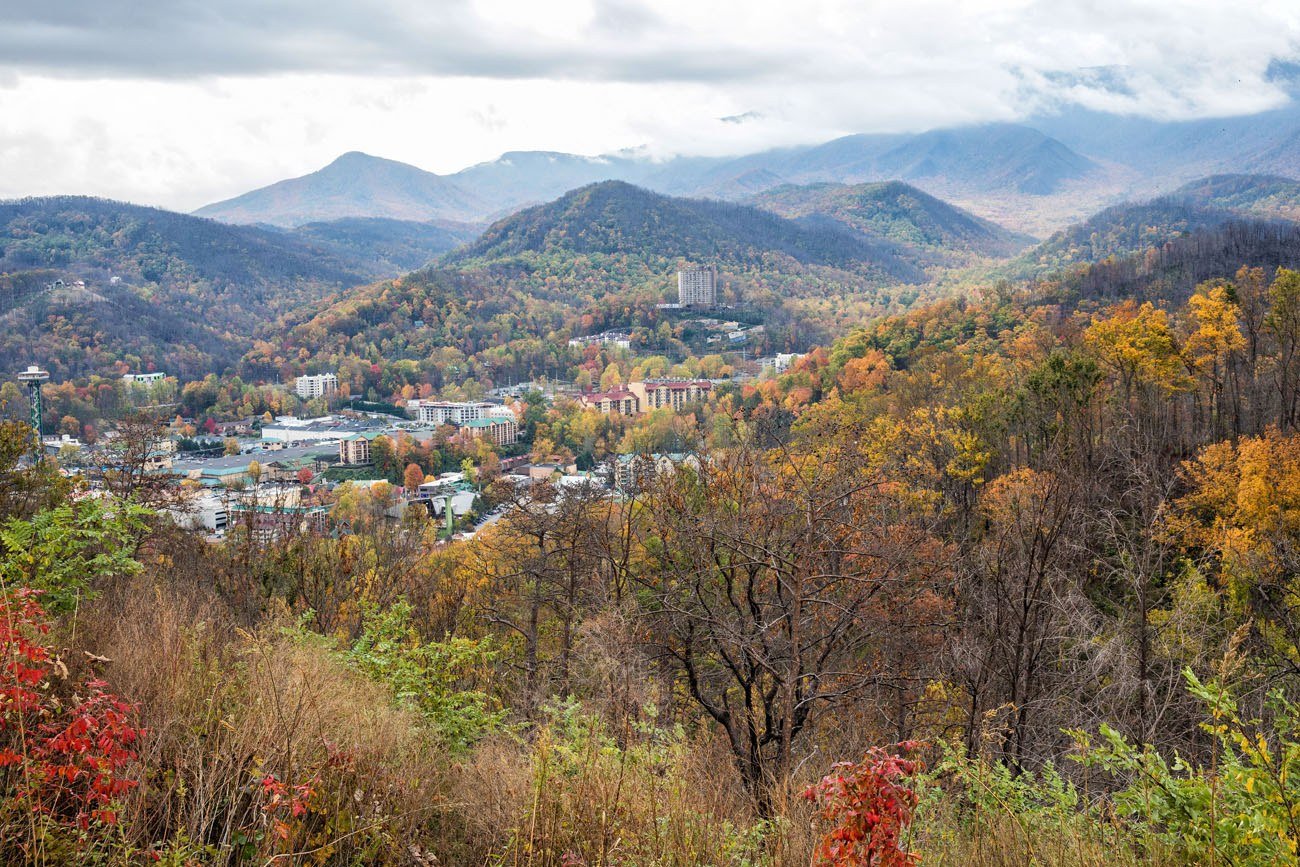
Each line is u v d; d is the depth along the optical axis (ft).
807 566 34.91
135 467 71.77
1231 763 14.40
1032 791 18.57
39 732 13.65
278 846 13.46
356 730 18.66
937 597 48.08
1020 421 104.73
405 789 17.03
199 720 16.92
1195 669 35.35
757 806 20.95
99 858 12.44
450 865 16.03
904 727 46.98
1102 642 43.47
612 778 17.80
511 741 23.76
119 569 21.93
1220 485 92.17
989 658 45.37
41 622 14.57
